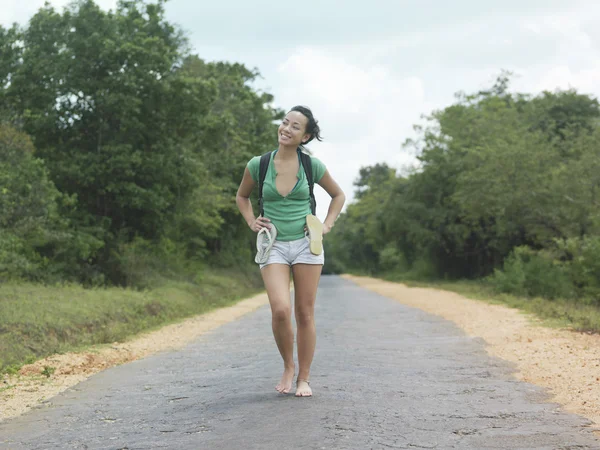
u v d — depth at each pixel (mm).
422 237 45062
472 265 48031
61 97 22703
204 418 4785
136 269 22609
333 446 3904
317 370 7020
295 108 5160
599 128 26047
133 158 22109
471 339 10453
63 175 22000
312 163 5203
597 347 8695
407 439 4090
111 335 11555
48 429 4762
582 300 20906
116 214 24531
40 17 22781
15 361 8523
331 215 5406
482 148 32344
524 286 24297
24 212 16547
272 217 5160
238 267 42844
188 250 34031
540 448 3908
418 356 8383
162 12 24812
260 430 4309
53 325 11180
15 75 22328
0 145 17125
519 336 10453
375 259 86312
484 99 42969
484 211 32531
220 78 37719
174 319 16719
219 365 7973
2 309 11297
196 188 25141
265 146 38531
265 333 12297
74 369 8117
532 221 28781
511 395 5613
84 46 22375
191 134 24969
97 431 4613
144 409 5312
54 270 19344
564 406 5148
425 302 22016
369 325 13281
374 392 5645
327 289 36062
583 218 24938
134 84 22078
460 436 4176
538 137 29938
